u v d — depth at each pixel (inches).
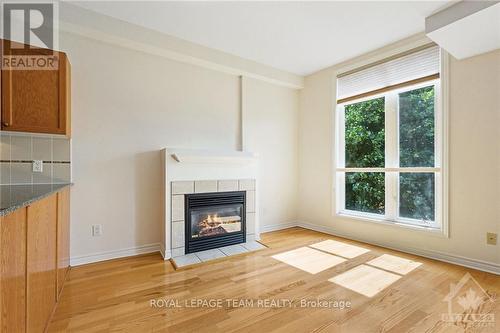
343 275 92.5
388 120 126.7
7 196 52.1
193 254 114.4
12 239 40.1
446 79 103.3
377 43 120.9
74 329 61.5
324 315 67.7
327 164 152.3
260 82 152.9
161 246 116.1
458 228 101.3
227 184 127.8
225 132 139.9
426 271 95.2
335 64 147.3
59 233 75.9
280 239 138.6
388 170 125.8
